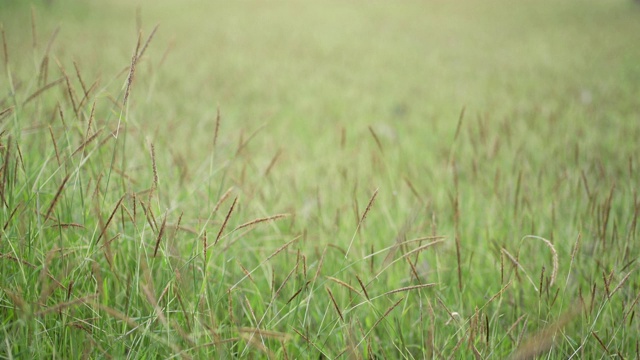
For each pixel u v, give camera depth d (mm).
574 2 16047
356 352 1327
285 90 5824
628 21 12289
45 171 1804
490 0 17328
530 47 9125
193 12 13594
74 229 1616
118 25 10508
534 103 5121
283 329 1592
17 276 1398
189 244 1852
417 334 1632
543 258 1986
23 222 1483
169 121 3652
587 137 3775
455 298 1773
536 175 2941
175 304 1473
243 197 2418
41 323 1268
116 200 1755
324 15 14414
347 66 7648
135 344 1320
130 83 1367
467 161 3287
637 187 2615
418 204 2512
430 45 9695
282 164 3250
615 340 1521
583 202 2482
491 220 2305
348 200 2641
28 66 5277
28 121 2443
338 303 1734
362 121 4520
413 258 1959
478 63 7832
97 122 1990
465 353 1404
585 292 1807
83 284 1414
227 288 1658
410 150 3600
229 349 1344
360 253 2051
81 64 5672
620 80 6277
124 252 1681
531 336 1532
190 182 2320
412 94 5777
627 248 1783
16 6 10633
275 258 2000
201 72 6492
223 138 3604
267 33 10844
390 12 15219
